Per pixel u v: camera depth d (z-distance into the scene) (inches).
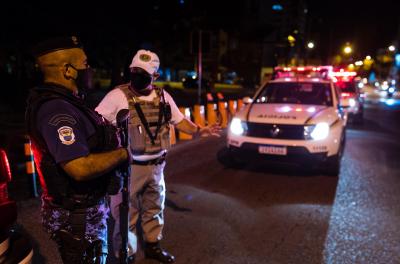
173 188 229.3
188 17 1091.9
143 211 134.9
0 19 612.1
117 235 126.7
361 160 319.9
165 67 1695.4
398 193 228.4
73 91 86.0
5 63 851.4
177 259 142.9
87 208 83.4
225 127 512.7
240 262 141.9
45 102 79.7
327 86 300.8
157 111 123.4
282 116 254.1
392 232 171.0
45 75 83.8
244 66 2253.9
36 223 170.9
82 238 83.4
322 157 246.1
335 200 213.8
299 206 203.2
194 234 165.2
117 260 140.4
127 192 99.9
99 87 1174.3
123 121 93.9
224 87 1860.2
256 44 2250.2
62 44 82.4
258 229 172.1
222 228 172.1
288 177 258.8
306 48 1601.9
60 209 82.8
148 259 140.6
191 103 843.4
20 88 593.0
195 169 275.0
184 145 367.2
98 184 84.7
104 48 813.2
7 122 449.4
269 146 249.8
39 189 220.1
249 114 265.7
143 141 121.0
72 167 77.3
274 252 150.3
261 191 227.5
